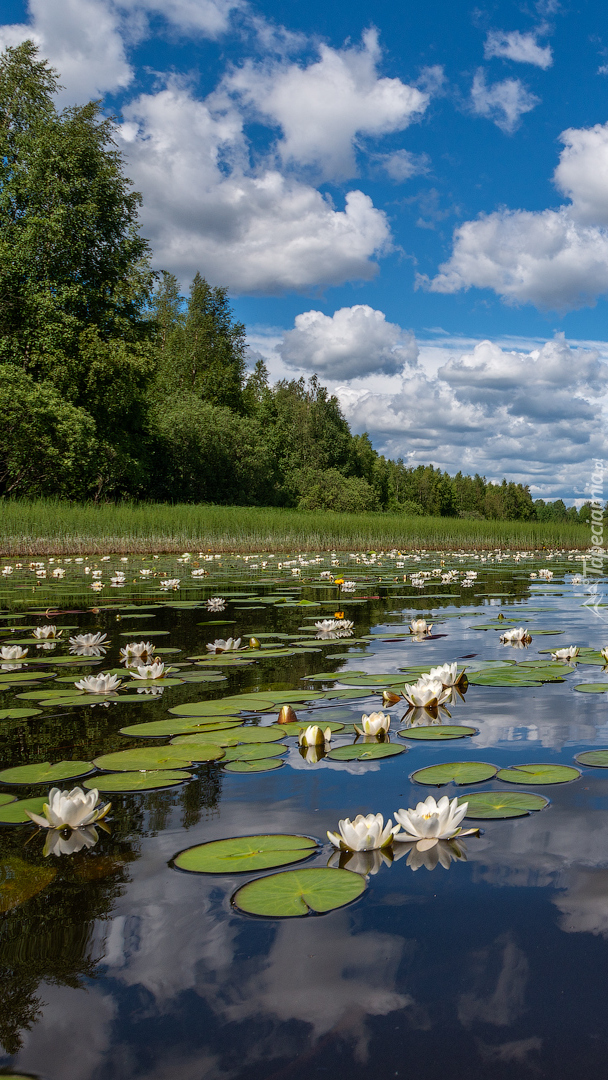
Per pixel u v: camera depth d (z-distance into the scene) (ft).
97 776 6.16
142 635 15.19
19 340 73.20
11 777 6.12
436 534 71.15
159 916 3.79
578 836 4.78
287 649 13.23
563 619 17.90
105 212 76.33
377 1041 2.79
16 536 48.88
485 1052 2.67
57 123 73.10
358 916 3.76
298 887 4.10
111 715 8.41
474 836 4.84
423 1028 2.88
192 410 112.27
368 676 10.60
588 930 3.58
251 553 56.54
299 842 4.73
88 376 74.74
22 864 4.43
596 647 13.50
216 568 38.73
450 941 3.49
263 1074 2.58
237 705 8.82
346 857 4.55
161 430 101.86
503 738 7.36
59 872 4.33
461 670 11.10
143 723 8.02
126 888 4.12
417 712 8.63
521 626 16.48
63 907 3.91
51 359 70.69
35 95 73.67
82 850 4.66
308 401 186.80
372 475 206.49
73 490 76.13
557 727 7.77
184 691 9.77
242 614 19.03
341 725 8.00
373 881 4.19
